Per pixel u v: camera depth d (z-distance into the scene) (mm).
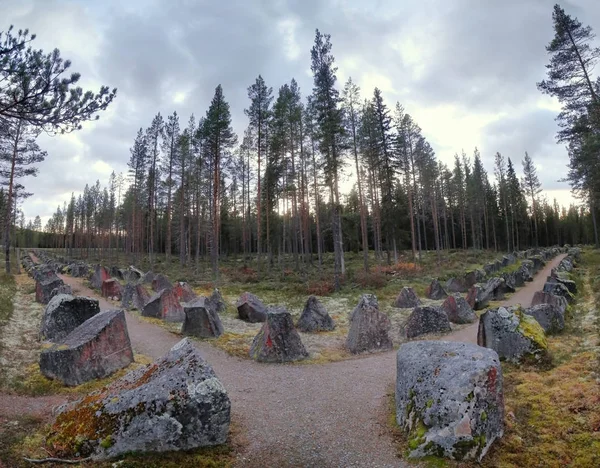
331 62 25750
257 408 7410
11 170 26562
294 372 9812
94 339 8992
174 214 51031
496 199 69562
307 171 37500
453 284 24469
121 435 5203
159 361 6328
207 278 31016
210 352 11578
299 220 43219
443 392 5605
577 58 24781
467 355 6172
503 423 5730
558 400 6539
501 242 70438
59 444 5199
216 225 29547
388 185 34125
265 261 45094
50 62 7266
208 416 5648
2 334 11781
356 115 32281
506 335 9305
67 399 7523
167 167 40125
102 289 21781
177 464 5094
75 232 82375
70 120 7746
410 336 13492
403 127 39531
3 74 6801
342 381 9047
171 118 39938
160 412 5387
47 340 11500
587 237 76312
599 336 10094
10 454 4977
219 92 30031
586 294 18156
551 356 8852
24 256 57938
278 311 11484
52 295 17891
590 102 24688
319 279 27672
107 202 67750
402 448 5680
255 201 45094
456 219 74688
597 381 6941
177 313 16234
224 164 34031
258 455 5582
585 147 27188
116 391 5832
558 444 5277
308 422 6750
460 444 5152
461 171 64375
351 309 18938
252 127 33844
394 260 38750
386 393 8109
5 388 7750
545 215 85250
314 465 5312
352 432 6324
